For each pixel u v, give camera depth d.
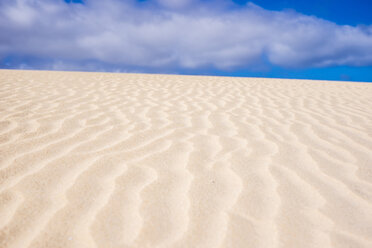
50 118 3.02
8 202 1.37
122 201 1.42
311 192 1.57
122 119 3.15
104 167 1.82
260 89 6.30
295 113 3.83
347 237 1.19
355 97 5.41
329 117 3.62
